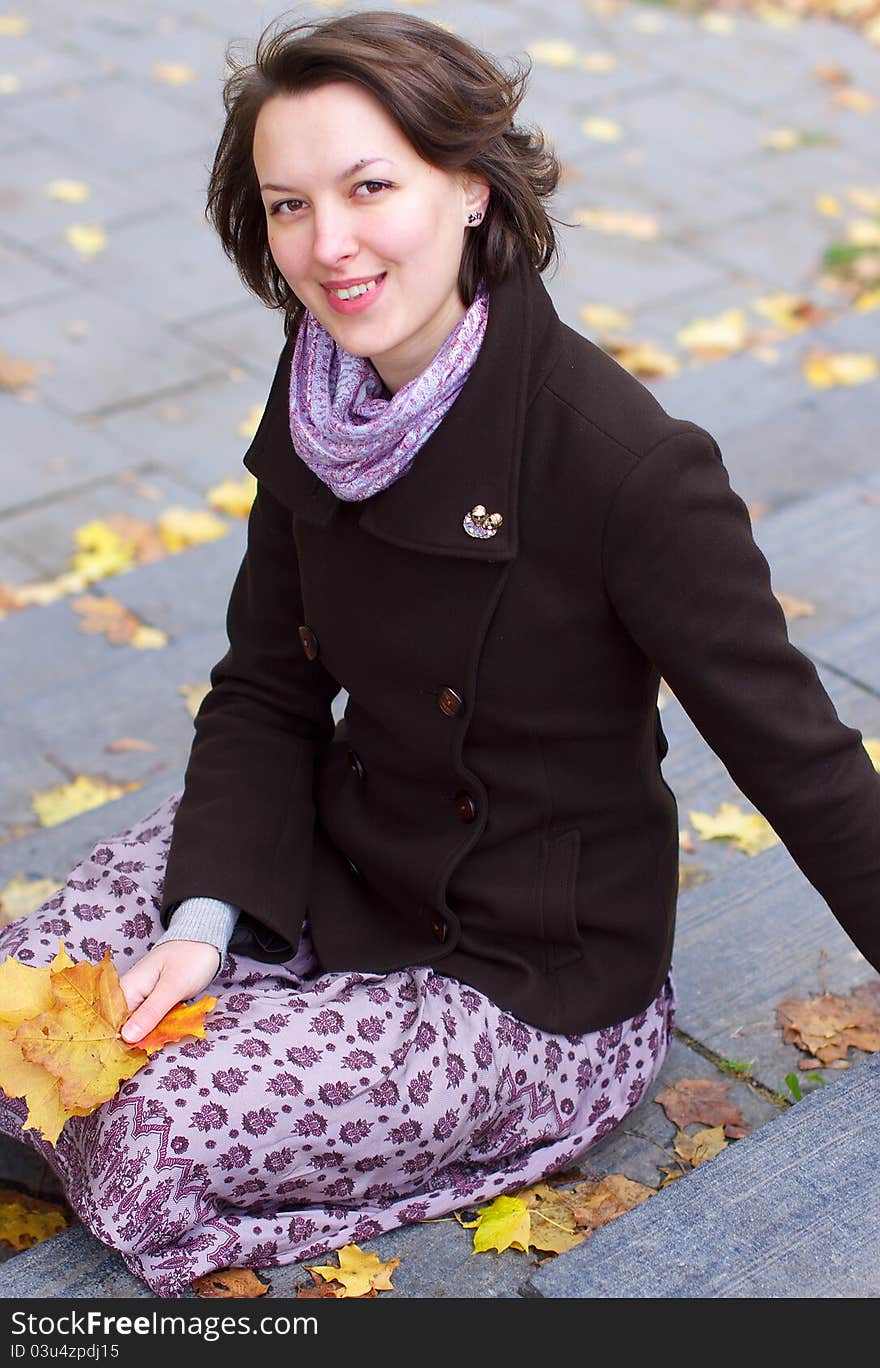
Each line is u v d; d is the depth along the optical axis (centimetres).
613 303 548
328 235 159
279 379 191
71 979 181
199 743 212
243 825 200
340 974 192
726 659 168
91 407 484
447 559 174
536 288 171
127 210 587
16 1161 224
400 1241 188
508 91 163
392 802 196
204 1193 175
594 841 191
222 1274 181
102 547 421
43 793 308
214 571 389
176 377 501
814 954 238
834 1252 172
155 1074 174
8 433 470
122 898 203
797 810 173
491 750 185
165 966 187
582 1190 200
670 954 203
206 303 538
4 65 688
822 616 339
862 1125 187
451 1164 193
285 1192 181
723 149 655
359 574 182
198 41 723
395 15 162
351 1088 178
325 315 166
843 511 373
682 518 164
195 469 461
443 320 171
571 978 194
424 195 160
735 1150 184
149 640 365
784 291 560
